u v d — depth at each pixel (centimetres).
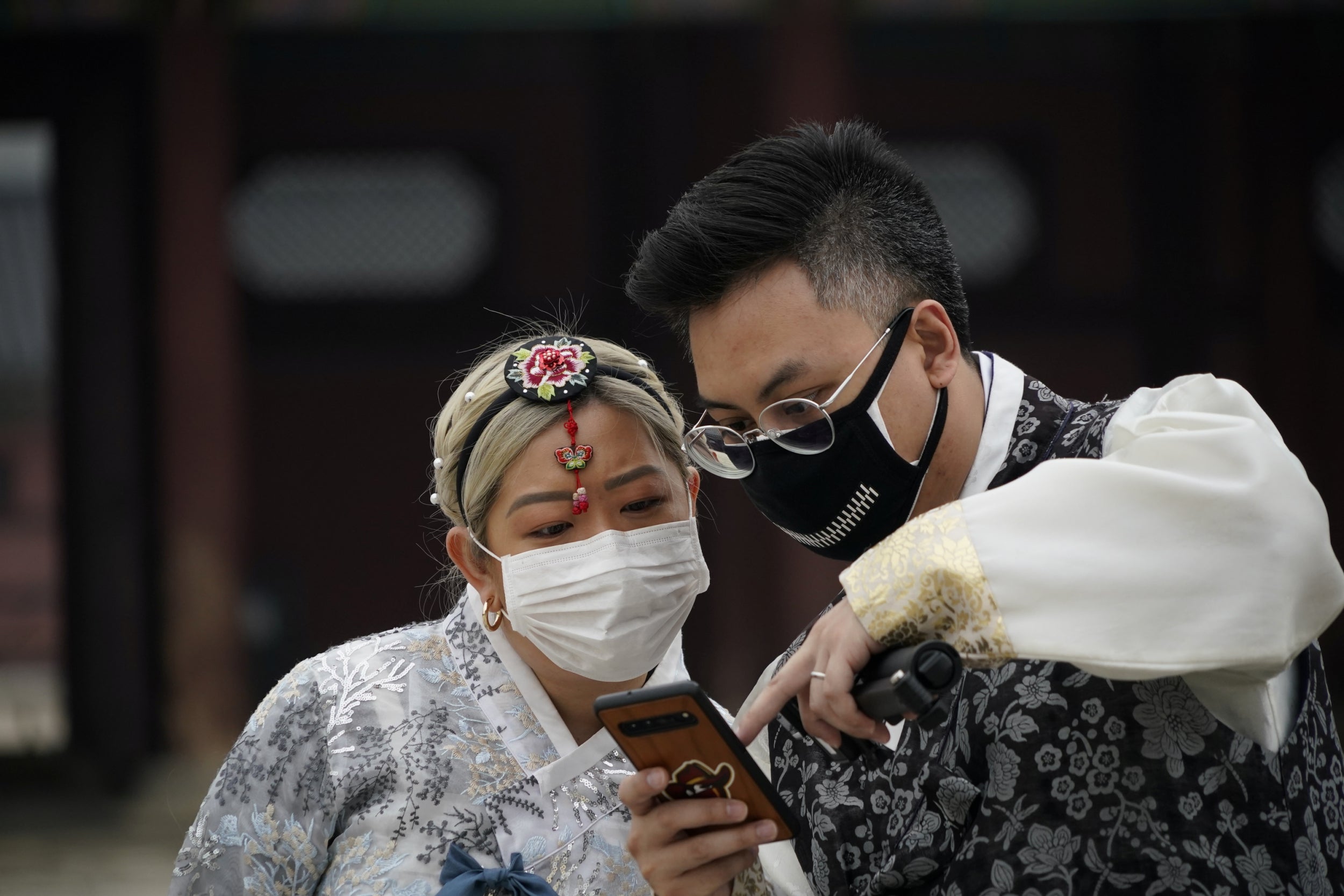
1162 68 2116
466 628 384
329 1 1916
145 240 1950
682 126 2042
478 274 2142
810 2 1909
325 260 2148
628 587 353
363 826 357
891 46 2158
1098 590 268
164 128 1883
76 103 1945
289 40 2109
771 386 321
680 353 1870
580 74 2134
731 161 335
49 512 3744
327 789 360
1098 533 273
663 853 301
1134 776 288
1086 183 2172
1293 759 292
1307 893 284
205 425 1866
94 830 1686
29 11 1877
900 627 277
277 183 2161
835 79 1922
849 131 344
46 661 3759
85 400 1925
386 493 2138
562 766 364
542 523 358
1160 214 2128
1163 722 289
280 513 2125
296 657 2111
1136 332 2155
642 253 337
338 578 2125
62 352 1941
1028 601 270
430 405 2144
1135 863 283
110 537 1906
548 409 361
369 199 2162
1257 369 2080
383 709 368
